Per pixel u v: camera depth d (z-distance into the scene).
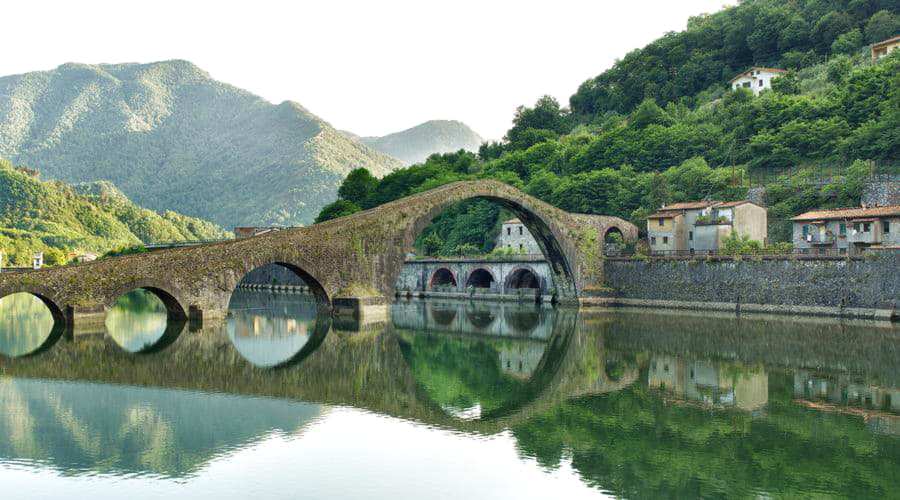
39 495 25.44
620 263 110.94
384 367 52.66
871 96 124.62
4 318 90.19
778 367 53.03
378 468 28.81
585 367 53.91
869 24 167.62
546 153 176.88
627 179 136.88
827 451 31.75
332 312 83.50
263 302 123.44
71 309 66.06
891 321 77.12
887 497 26.08
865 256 80.69
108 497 25.36
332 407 38.84
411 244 90.88
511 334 75.81
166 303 75.88
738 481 27.78
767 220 111.19
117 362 51.38
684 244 108.69
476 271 133.62
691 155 143.50
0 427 33.47
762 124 138.25
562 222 107.88
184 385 43.28
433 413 38.44
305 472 28.17
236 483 26.83
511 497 25.94
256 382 45.03
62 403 38.22
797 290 86.94
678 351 61.38
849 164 117.06
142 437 32.34
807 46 181.50
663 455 31.14
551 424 36.31
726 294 94.81
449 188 94.62
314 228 82.38
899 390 44.53
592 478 28.08
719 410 39.41
